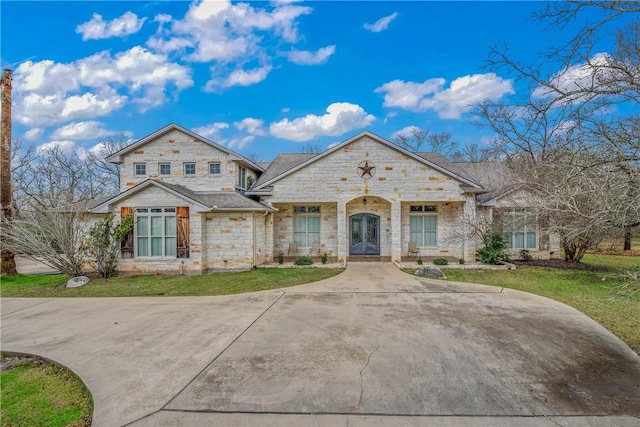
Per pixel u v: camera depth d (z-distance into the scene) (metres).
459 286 10.40
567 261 14.47
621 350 5.38
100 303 8.95
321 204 17.06
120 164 15.84
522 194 13.70
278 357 5.22
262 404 3.91
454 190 14.75
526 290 9.84
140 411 3.81
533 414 3.66
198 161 15.55
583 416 3.63
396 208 14.92
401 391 4.16
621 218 4.39
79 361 5.22
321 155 14.91
